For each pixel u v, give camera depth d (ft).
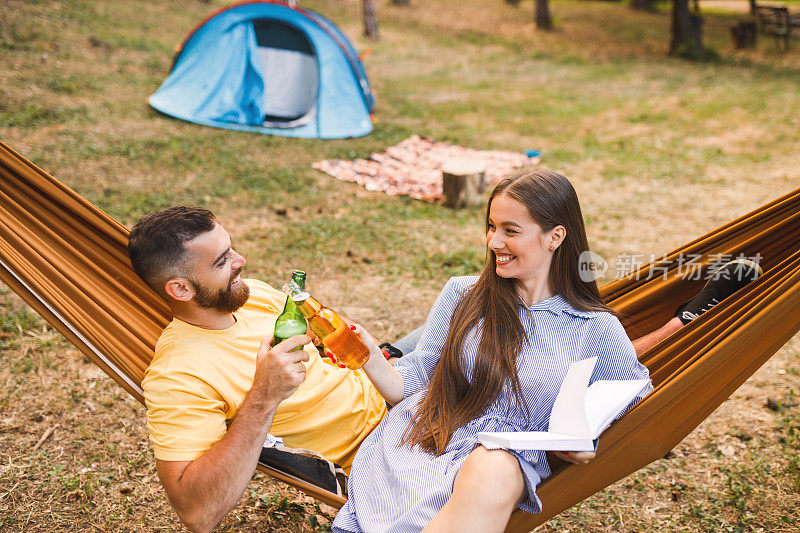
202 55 32.04
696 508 10.58
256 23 32.22
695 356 8.04
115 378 8.90
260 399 7.11
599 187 27.25
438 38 60.59
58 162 23.98
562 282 8.38
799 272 7.80
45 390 12.66
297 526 10.13
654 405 7.70
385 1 74.95
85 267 9.34
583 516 10.57
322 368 8.98
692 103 41.29
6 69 31.91
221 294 7.77
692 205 25.29
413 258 20.08
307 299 7.63
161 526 9.94
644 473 11.44
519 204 7.96
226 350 8.03
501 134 34.63
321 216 22.81
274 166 26.91
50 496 10.25
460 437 7.94
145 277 7.66
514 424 8.20
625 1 91.20
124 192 22.48
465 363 8.34
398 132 33.47
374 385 8.61
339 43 32.68
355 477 8.30
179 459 7.15
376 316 16.65
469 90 44.27
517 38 63.72
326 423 8.72
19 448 11.16
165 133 28.60
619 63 55.01
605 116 38.70
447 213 24.18
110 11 45.55
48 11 41.34
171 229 7.45
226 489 7.04
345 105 32.73
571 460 7.41
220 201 23.00
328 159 28.63
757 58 59.06
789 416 12.82
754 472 11.32
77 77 33.09
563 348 8.20
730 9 89.35
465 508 6.93
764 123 36.52
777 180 27.81
